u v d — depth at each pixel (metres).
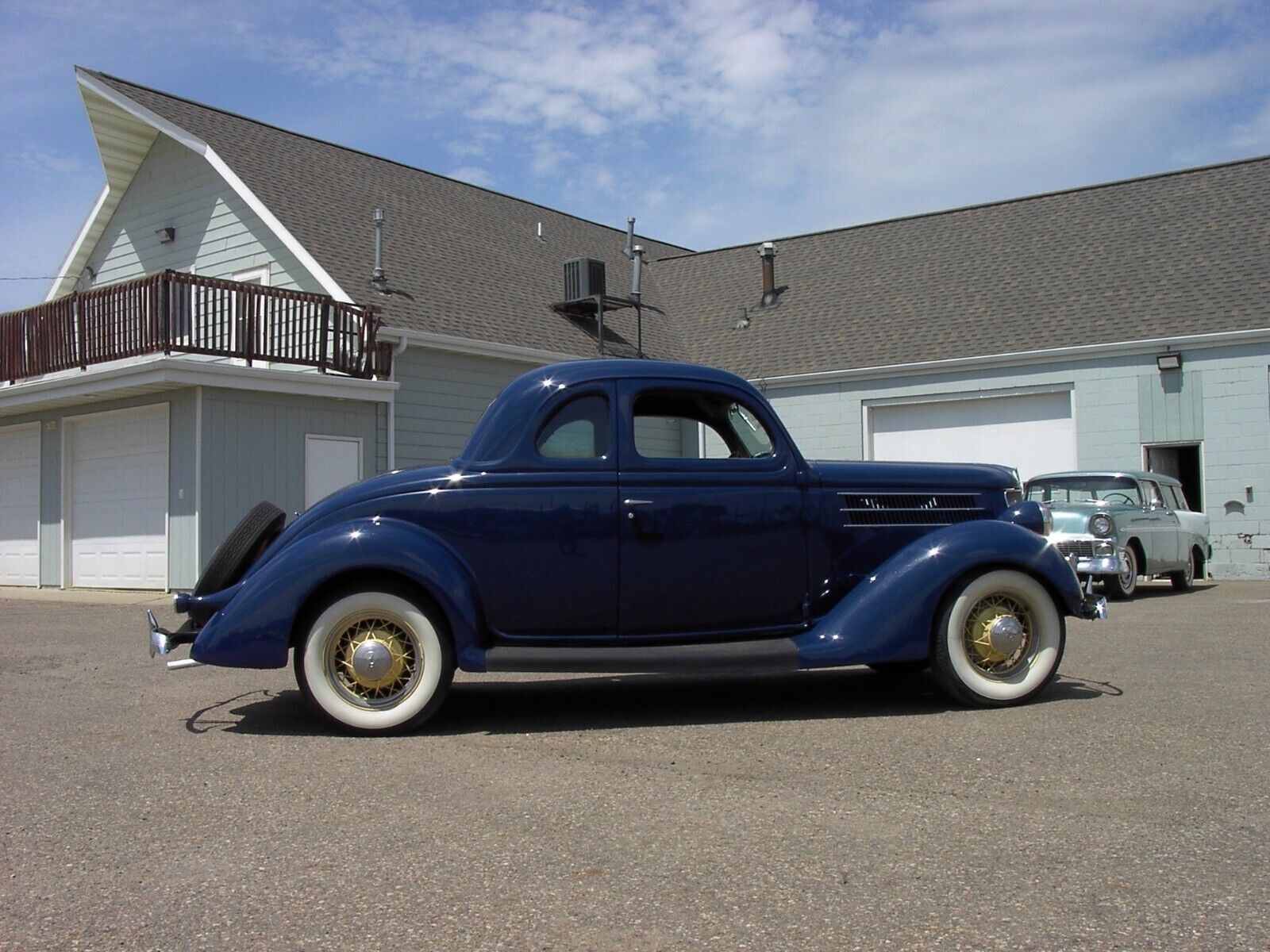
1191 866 3.38
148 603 13.04
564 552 5.62
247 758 4.95
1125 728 5.22
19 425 16.55
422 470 5.69
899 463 6.30
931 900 3.14
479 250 20.36
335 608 5.37
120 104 17.70
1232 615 10.76
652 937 2.93
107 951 2.91
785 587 5.89
